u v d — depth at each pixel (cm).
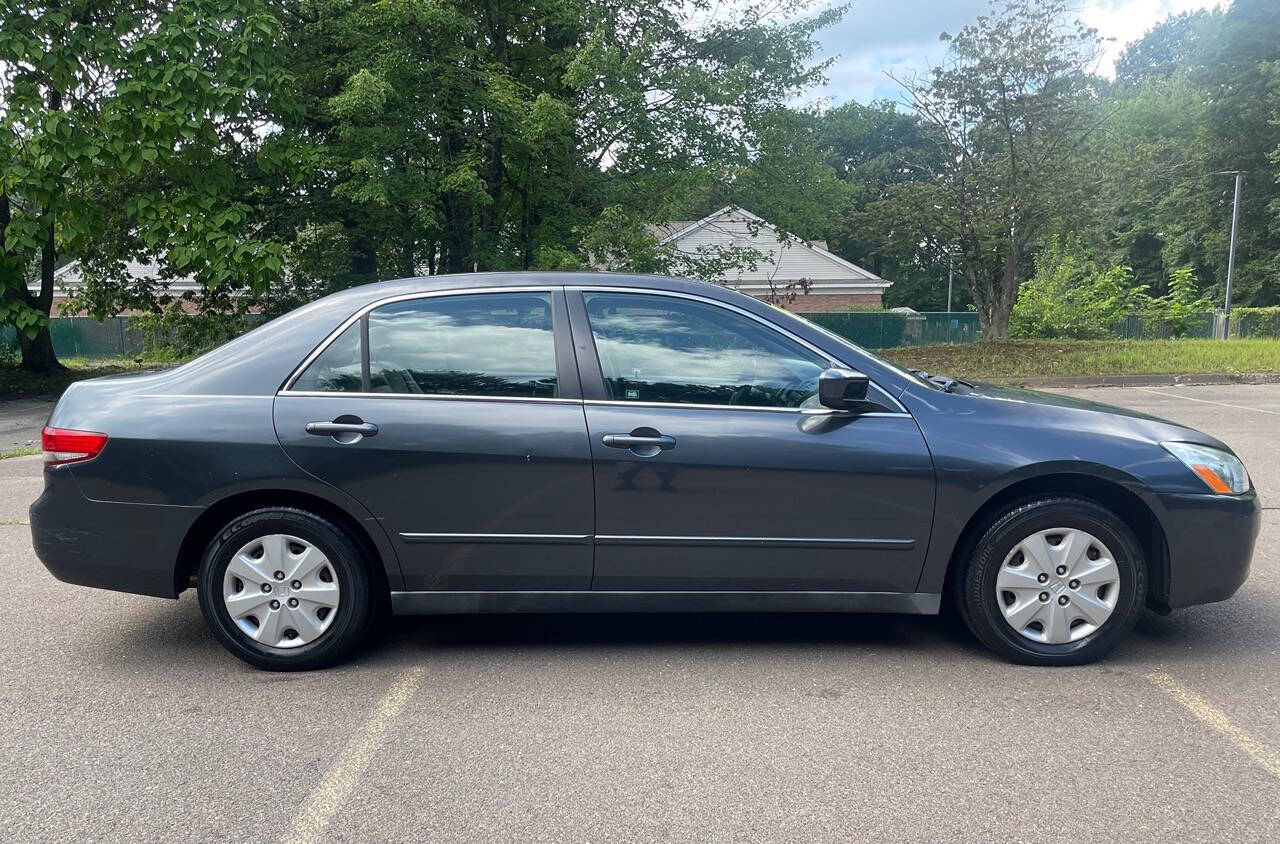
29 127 1279
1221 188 4275
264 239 1619
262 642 371
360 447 359
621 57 1503
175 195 1388
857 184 1845
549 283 382
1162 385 1631
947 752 300
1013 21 1678
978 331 2741
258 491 368
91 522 366
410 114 1444
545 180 1627
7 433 1186
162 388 375
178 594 375
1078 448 360
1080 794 273
